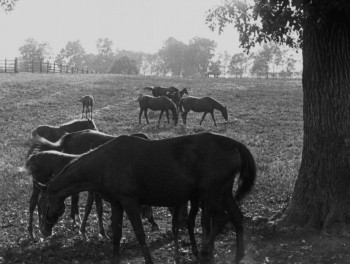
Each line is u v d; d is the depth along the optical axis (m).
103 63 165.62
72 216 10.58
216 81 56.62
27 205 12.19
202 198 7.67
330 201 8.96
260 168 15.50
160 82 52.47
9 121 27.14
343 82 9.00
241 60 127.50
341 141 8.99
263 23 9.60
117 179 7.73
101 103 35.25
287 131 24.05
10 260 8.52
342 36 8.96
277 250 8.17
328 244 8.23
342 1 8.06
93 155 8.05
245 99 37.72
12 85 43.31
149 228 10.25
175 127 25.39
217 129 24.62
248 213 10.68
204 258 7.79
